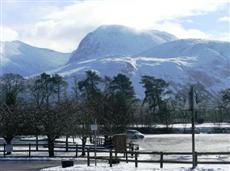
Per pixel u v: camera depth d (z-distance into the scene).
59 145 60.75
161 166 32.06
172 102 167.25
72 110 49.28
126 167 33.16
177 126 143.62
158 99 161.88
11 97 73.50
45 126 46.97
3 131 50.00
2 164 38.56
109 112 76.75
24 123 49.62
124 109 86.25
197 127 139.38
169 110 151.38
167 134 126.56
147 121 135.25
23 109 51.41
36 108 50.97
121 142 38.38
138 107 154.25
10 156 46.53
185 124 145.00
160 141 86.12
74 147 53.09
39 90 140.38
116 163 37.00
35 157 45.34
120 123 77.19
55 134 47.09
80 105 53.62
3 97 111.19
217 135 116.94
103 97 90.00
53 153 46.97
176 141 85.69
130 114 95.88
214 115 171.12
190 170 29.73
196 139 93.81
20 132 50.09
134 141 86.50
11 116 50.09
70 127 48.00
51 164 38.34
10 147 48.09
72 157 45.22
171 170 30.02
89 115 53.16
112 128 72.62
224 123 163.00
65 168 33.06
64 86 153.12
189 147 66.69
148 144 75.94
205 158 44.62
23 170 33.16
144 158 46.53
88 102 69.56
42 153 50.59
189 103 31.28
